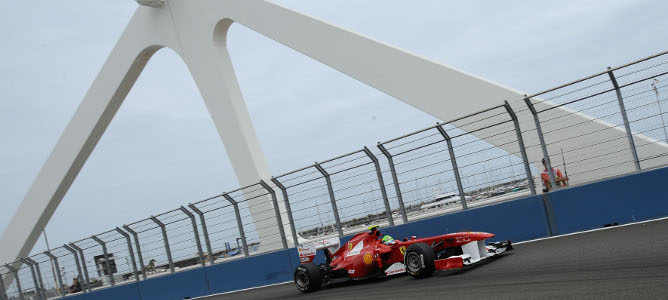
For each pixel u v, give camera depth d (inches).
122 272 724.0
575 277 254.5
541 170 564.1
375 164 499.8
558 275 268.7
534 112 440.1
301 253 443.8
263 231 802.2
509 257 366.3
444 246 359.6
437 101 637.3
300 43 731.4
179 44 866.8
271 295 474.3
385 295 317.1
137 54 925.2
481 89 605.3
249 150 810.2
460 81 619.2
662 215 394.9
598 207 419.2
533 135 569.0
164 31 883.4
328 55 711.7
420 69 646.5
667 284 204.2
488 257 357.1
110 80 965.2
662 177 394.9
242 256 626.5
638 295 196.2
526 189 461.1
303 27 725.3
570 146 537.6
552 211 436.8
